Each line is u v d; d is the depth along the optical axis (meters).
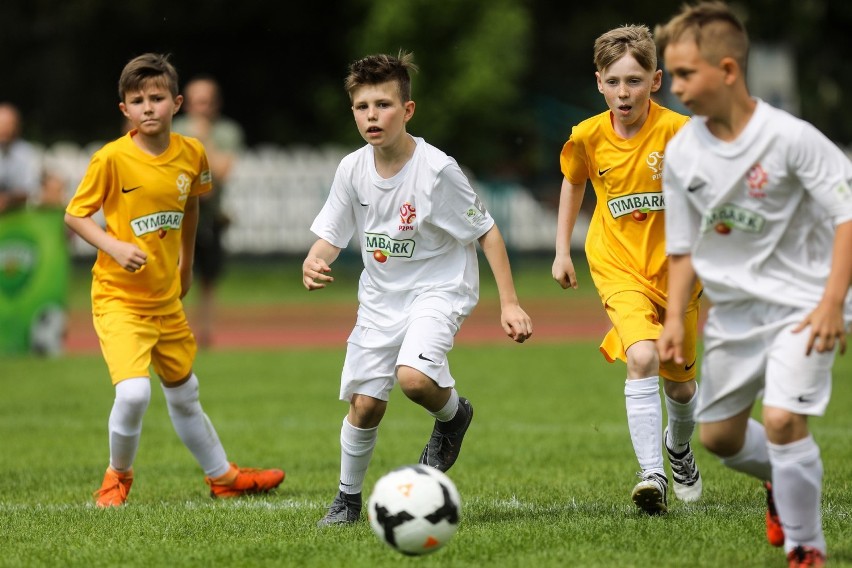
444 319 20.17
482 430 33.09
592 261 22.72
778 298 15.88
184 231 24.61
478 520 20.58
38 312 53.31
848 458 27.28
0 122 51.31
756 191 15.85
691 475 22.75
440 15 95.44
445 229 20.52
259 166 96.75
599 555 17.34
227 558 17.64
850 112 122.94
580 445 30.47
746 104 15.88
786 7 117.56
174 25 109.31
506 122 100.69
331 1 109.56
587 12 117.56
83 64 112.81
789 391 15.52
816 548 16.03
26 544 18.98
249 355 53.44
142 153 23.30
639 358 20.89
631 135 22.23
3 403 39.50
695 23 15.57
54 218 53.47
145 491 25.14
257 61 114.75
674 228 16.52
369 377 20.50
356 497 20.91
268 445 31.36
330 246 21.03
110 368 22.89
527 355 52.38
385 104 19.91
